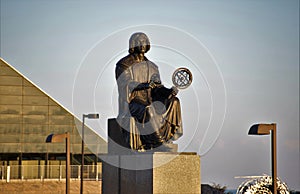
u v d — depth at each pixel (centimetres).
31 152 7819
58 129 7831
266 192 3553
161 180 2967
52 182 6525
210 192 3834
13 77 7794
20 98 7812
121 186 3180
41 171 6544
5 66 7781
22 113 7819
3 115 7794
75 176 6488
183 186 2989
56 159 7881
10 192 6488
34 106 7825
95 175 6488
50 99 7838
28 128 7831
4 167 6506
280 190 3588
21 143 7819
